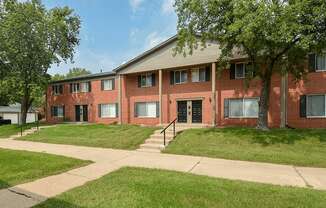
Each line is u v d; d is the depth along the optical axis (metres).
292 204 5.75
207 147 12.52
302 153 11.00
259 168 9.19
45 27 30.58
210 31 14.81
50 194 6.78
